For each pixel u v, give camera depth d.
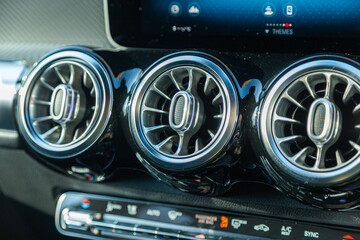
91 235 1.33
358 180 0.97
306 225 1.18
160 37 1.23
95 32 1.36
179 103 1.10
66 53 1.24
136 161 1.23
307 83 1.05
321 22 1.14
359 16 1.12
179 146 1.09
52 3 1.39
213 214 1.24
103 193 1.34
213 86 1.12
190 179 1.12
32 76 1.24
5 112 1.35
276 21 1.16
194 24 1.21
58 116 1.18
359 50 1.13
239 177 1.17
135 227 1.28
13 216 1.47
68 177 1.35
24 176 1.40
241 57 1.18
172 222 1.26
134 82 1.20
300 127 1.08
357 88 1.02
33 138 1.21
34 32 1.41
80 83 1.23
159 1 1.21
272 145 1.04
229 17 1.19
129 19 1.24
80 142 1.16
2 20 1.43
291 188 1.05
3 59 1.40
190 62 1.12
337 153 1.02
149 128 1.12
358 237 1.15
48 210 1.41
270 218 1.20
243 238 1.21
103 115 1.16
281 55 1.17
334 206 1.06
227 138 1.06
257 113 1.07
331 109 1.00
